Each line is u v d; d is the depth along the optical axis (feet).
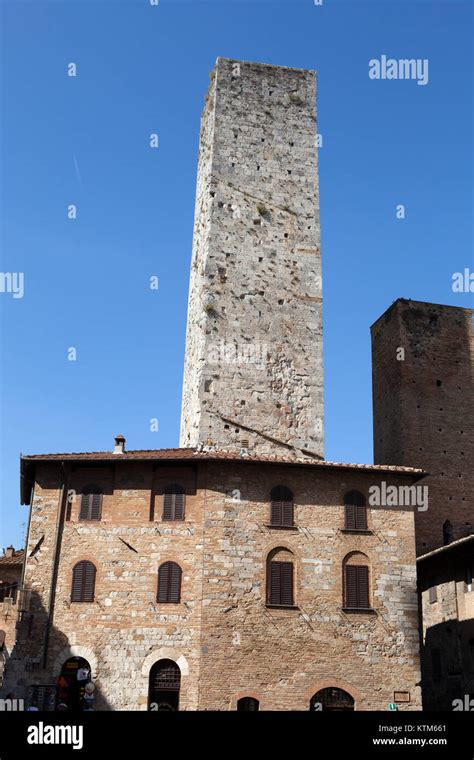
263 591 142.10
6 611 208.74
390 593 146.10
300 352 177.88
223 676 136.05
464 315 229.25
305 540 146.51
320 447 172.45
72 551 144.77
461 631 164.14
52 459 147.54
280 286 181.27
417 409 216.54
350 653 140.97
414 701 140.05
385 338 230.89
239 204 184.85
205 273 178.09
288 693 136.87
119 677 136.77
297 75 198.80
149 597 141.18
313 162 192.75
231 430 168.55
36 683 136.87
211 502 145.79
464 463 214.69
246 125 191.42
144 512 146.51
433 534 204.74
